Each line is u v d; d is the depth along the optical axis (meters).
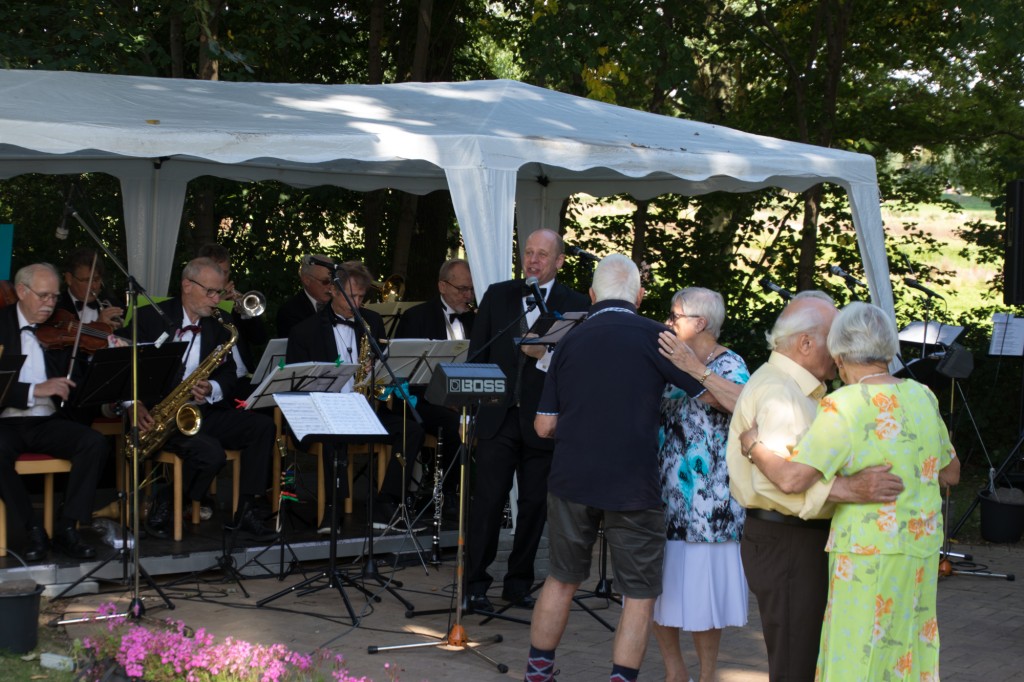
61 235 4.75
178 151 5.42
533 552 5.34
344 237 11.94
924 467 3.15
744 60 12.37
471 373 4.41
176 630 4.62
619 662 3.82
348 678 3.94
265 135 5.52
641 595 3.82
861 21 11.78
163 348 5.54
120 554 5.36
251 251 11.28
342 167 8.54
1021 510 7.36
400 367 6.24
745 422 3.38
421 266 11.77
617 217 12.14
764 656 4.83
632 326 3.92
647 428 3.84
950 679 4.60
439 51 11.93
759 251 12.60
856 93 12.05
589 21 9.85
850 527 3.13
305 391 5.67
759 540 3.37
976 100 11.69
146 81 7.15
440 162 5.66
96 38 8.70
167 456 5.89
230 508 6.96
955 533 7.57
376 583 5.75
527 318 5.21
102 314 6.40
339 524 6.42
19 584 4.47
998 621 5.54
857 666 3.09
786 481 3.14
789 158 6.66
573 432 3.91
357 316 5.32
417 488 6.95
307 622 5.08
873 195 7.09
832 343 3.27
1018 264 7.57
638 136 6.49
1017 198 7.56
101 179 10.35
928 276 11.76
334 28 11.51
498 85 7.41
